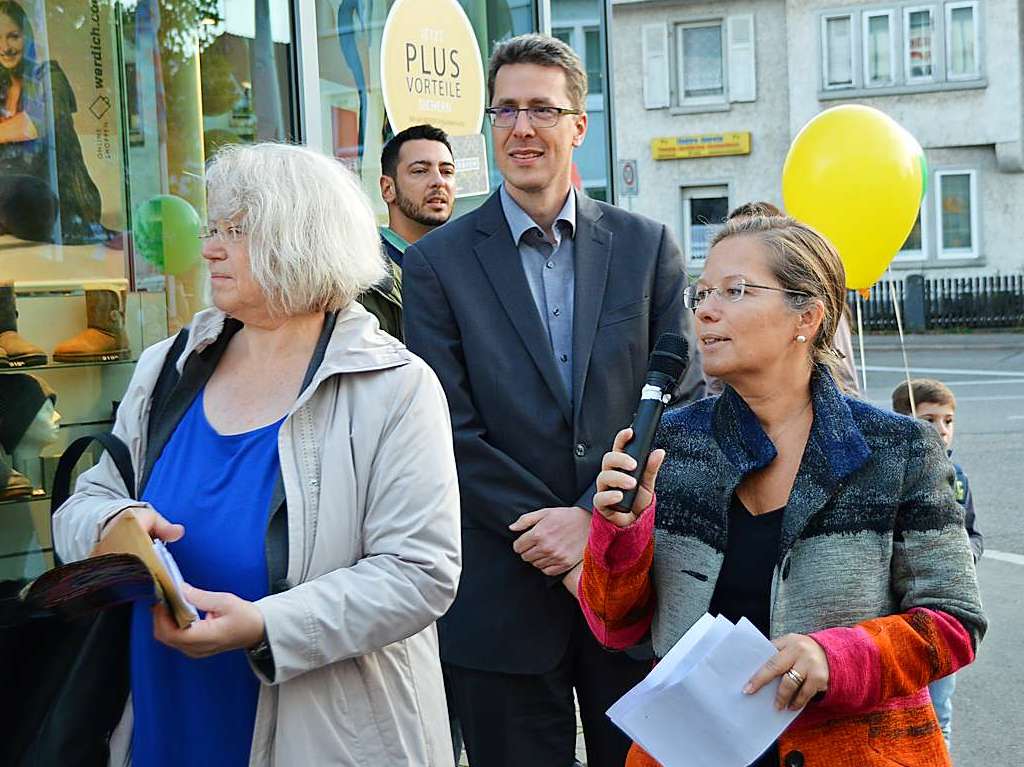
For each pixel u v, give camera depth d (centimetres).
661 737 190
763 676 189
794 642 191
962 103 2634
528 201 324
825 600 201
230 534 202
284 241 204
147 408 224
